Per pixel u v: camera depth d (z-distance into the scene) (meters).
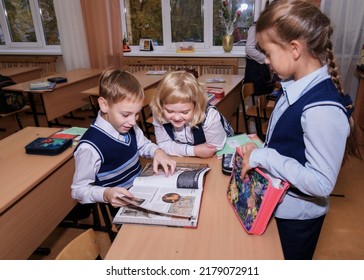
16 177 1.40
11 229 1.36
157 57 4.54
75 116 4.56
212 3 4.29
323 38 0.80
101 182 1.25
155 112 1.32
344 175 2.72
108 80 1.15
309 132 0.80
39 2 4.85
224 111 2.94
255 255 0.82
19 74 4.21
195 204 0.97
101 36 4.41
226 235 0.88
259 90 3.47
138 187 1.06
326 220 2.16
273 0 0.90
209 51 4.54
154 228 0.91
